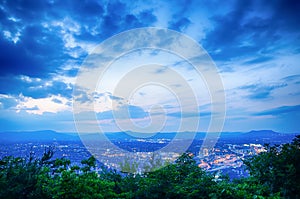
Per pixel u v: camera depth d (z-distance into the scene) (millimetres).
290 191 4410
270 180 4602
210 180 4258
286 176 4465
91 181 3822
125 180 4379
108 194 3914
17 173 3793
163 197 4062
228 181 4582
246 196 4047
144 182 4156
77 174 3941
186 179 4320
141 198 4062
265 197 4184
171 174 4230
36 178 3812
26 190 3770
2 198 3553
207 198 4043
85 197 3643
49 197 3785
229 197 4070
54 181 3844
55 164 3979
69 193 3658
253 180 4715
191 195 4051
